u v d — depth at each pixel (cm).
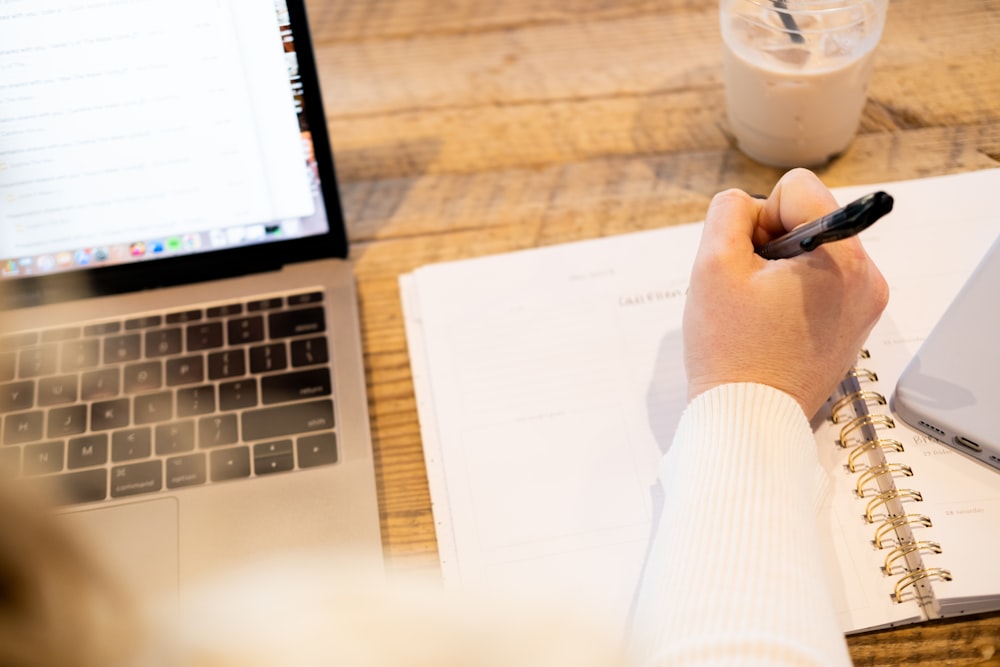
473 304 68
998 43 76
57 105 61
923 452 56
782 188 56
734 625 44
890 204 45
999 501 54
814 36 65
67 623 29
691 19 85
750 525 47
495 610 40
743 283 54
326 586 39
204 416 64
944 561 52
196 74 61
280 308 68
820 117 68
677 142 77
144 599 33
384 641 36
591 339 65
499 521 58
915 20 78
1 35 58
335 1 90
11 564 27
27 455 63
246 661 35
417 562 59
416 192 76
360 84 84
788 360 53
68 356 67
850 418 58
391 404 66
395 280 72
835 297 53
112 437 63
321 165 65
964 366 55
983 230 65
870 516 55
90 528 60
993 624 52
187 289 70
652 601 47
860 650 52
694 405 54
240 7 59
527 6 88
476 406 63
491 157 78
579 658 39
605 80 81
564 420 62
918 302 62
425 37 87
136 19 58
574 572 56
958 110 73
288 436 62
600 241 70
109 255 68
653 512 57
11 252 67
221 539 59
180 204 66
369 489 60
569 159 77
